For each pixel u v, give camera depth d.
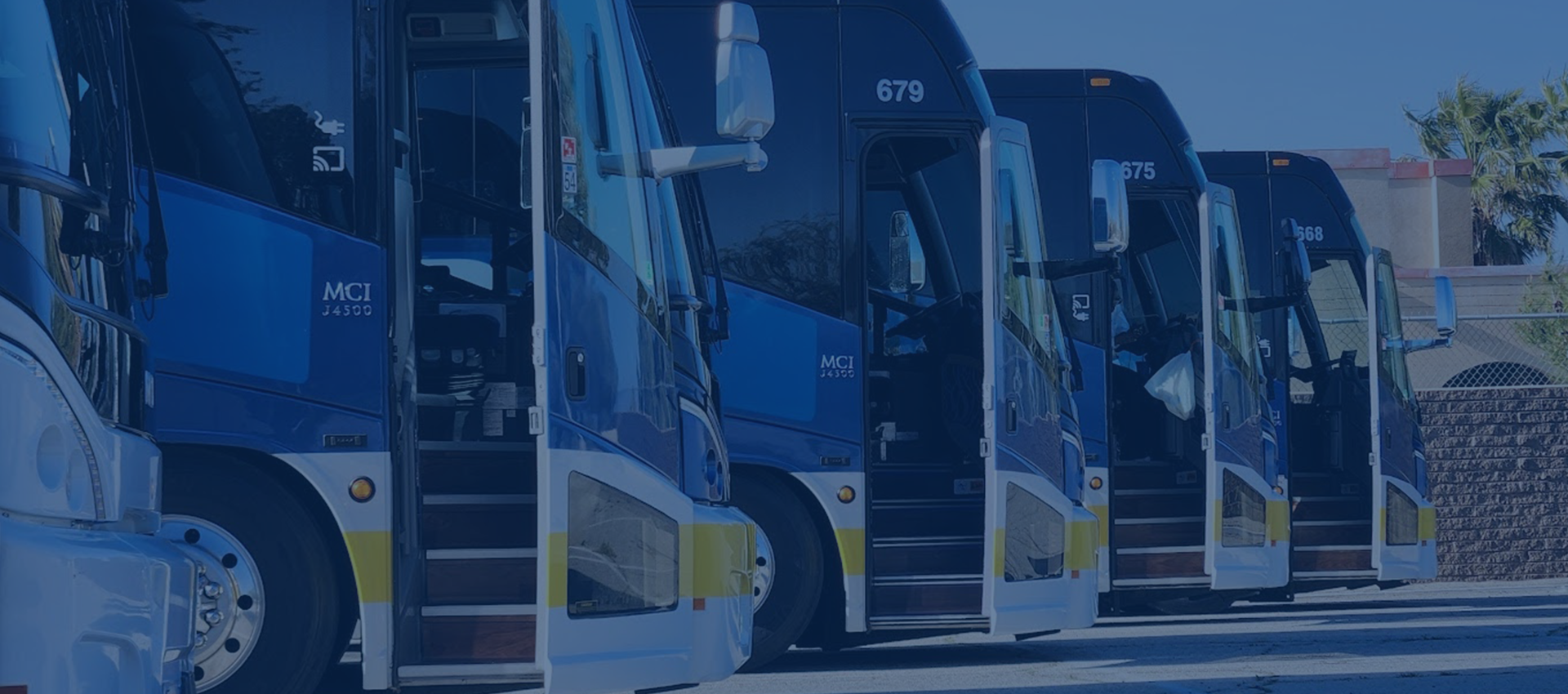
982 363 10.48
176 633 4.04
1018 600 9.21
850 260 9.48
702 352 7.79
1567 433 18.06
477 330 7.71
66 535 3.52
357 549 6.55
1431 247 31.39
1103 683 9.38
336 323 6.65
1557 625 13.17
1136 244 13.63
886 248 10.65
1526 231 37.19
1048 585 9.42
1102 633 12.91
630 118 6.79
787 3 9.62
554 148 6.07
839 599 9.41
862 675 9.77
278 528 6.67
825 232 9.48
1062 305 12.35
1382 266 14.97
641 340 6.52
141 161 6.58
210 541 6.65
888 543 9.59
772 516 9.38
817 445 9.34
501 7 8.02
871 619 9.31
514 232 8.52
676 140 7.91
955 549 9.66
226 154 6.68
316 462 6.57
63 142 3.78
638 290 6.55
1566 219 37.75
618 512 6.25
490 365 7.71
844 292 9.45
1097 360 12.27
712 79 9.44
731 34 6.42
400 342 6.96
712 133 9.41
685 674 6.56
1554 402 18.06
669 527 6.51
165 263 6.07
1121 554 12.98
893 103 9.62
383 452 6.61
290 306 6.62
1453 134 38.91
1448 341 15.63
